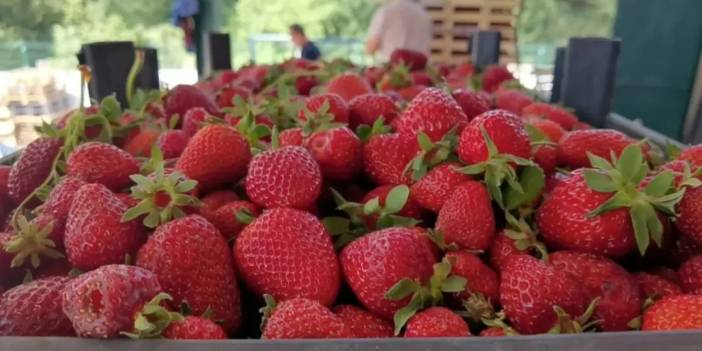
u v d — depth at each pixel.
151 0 5.57
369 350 0.54
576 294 0.67
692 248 0.80
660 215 0.75
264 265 0.73
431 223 0.88
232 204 0.84
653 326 0.66
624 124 1.78
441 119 0.88
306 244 0.72
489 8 4.45
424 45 4.05
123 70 1.77
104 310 0.58
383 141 0.93
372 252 0.71
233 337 0.73
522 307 0.68
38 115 3.93
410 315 0.68
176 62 5.79
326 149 0.90
